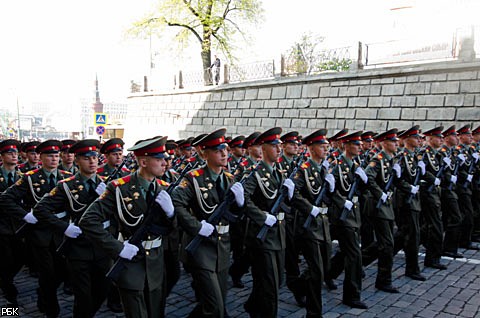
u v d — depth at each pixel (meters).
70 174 5.73
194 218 3.83
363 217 6.07
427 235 6.48
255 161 6.15
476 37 11.21
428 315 4.73
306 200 4.66
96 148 4.54
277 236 4.30
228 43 21.88
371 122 13.10
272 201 4.37
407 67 12.34
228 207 3.99
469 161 7.45
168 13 21.36
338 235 5.09
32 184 5.27
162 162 3.67
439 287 5.62
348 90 13.73
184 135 19.98
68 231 4.16
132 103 23.44
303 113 14.95
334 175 5.15
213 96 18.53
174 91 20.48
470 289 5.53
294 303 5.23
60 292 5.88
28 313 5.08
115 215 3.67
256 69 16.81
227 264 4.02
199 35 22.09
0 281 5.25
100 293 4.31
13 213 4.91
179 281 6.23
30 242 4.77
